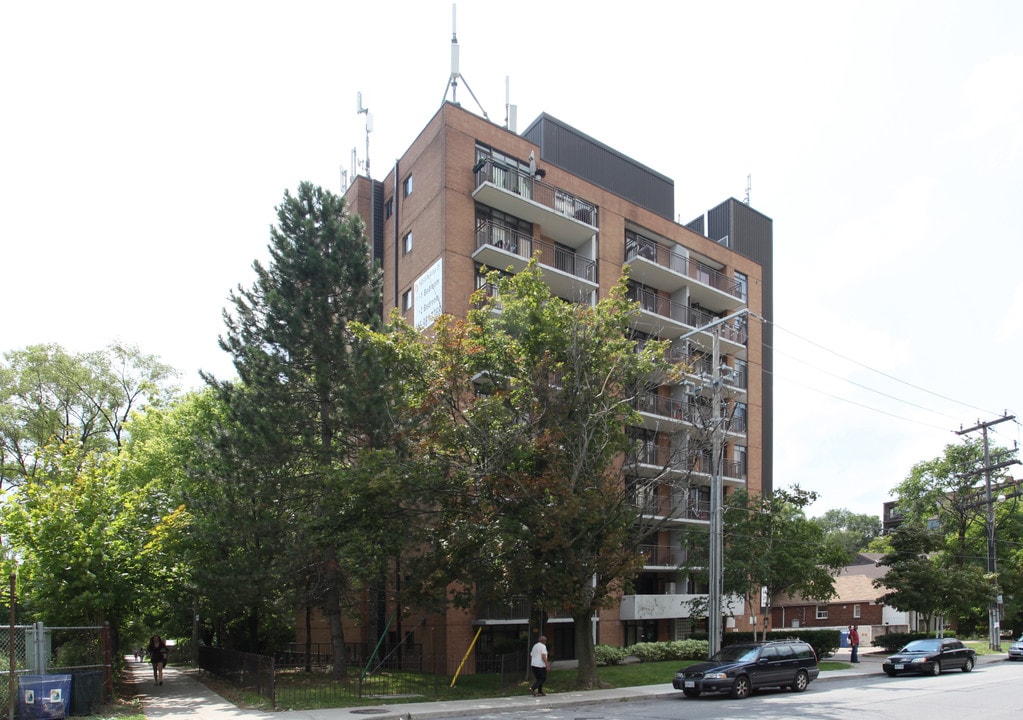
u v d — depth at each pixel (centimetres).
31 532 1831
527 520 2078
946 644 2847
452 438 2105
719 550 2384
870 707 1770
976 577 3978
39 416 3966
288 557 2256
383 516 2089
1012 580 4803
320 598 2420
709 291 4050
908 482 5228
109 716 1584
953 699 1925
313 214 2617
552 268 3241
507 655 2264
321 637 3691
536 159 3469
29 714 1446
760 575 3016
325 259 2494
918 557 3947
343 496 2073
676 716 1633
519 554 2058
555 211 3350
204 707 1764
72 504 1903
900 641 3962
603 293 3566
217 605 2453
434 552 2186
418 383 2259
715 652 2306
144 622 2747
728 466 3988
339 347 2405
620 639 3381
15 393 3956
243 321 2547
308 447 2334
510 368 2203
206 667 2919
